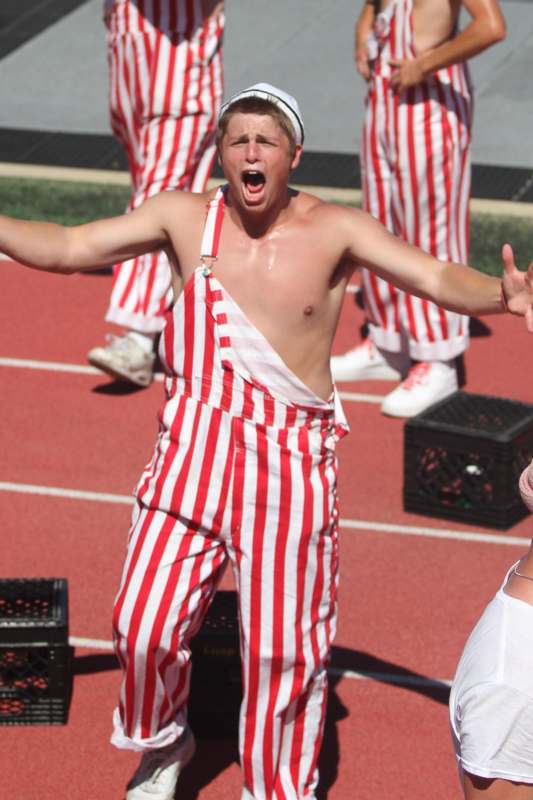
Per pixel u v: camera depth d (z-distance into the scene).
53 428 27.48
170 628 14.77
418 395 27.69
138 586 14.79
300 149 14.27
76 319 33.16
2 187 40.12
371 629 20.67
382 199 27.56
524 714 12.29
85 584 21.78
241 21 49.50
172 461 14.77
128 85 27.75
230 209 14.59
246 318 14.38
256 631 14.88
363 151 27.58
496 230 36.97
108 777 17.48
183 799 17.05
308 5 50.66
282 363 14.36
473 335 32.25
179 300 14.59
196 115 27.66
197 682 17.69
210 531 14.80
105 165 41.28
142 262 28.28
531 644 12.42
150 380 29.36
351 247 14.51
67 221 39.03
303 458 14.60
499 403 24.59
